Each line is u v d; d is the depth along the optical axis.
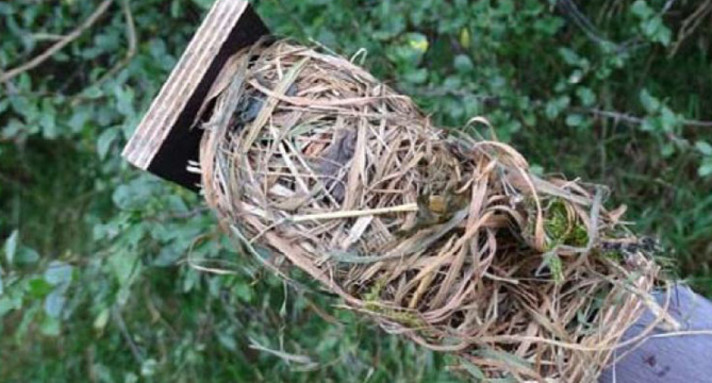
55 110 2.63
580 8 3.09
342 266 1.35
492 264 1.37
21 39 2.64
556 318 1.39
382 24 2.52
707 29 3.10
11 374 3.08
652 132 2.79
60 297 2.27
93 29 2.87
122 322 2.89
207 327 2.87
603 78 2.86
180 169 1.45
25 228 3.40
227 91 1.40
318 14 2.52
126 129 2.38
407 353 2.61
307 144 1.37
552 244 1.34
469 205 1.33
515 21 2.73
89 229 3.16
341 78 1.41
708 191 3.03
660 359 1.49
